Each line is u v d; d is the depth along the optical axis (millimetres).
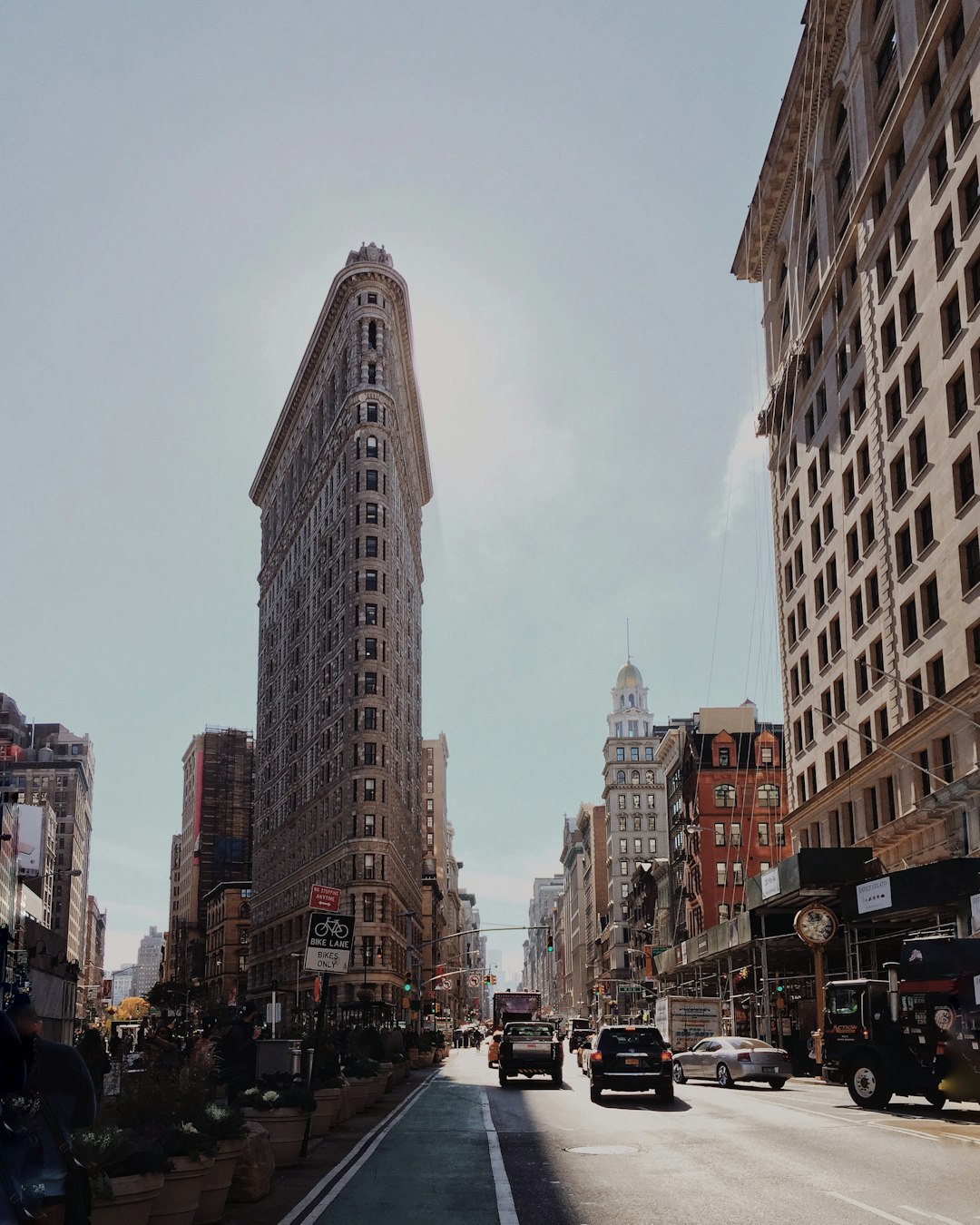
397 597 122250
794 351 66062
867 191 53094
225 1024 33188
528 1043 39406
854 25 55562
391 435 123625
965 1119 23766
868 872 47219
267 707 161875
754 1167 17109
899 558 50000
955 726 43406
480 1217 13203
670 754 117000
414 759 140750
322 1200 14461
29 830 101500
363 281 128250
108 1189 10453
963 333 43031
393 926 112750
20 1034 7266
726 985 71625
